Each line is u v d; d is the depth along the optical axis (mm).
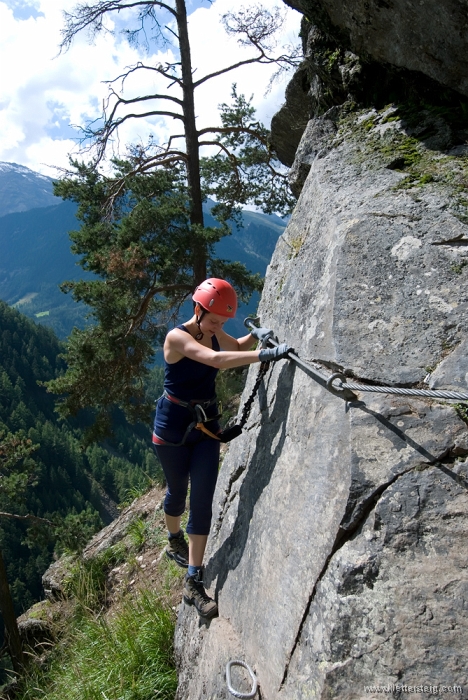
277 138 5980
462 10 2729
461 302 2141
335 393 2145
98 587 6797
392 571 1733
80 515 11516
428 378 2010
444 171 2729
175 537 3467
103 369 10852
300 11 3791
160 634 3846
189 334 2756
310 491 2145
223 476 3406
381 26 3227
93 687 3795
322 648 1764
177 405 2902
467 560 1677
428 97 3264
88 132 10875
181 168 12664
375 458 1918
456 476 1802
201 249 10766
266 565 2389
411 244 2377
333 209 2824
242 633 2471
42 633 7750
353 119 3654
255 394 3084
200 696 2594
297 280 2967
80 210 11516
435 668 1578
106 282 10742
